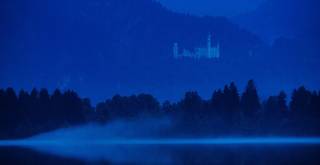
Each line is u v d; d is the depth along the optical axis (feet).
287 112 557.74
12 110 570.05
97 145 456.45
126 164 248.73
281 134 536.83
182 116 571.28
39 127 566.36
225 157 280.10
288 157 271.08
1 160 279.08
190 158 279.08
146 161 267.39
